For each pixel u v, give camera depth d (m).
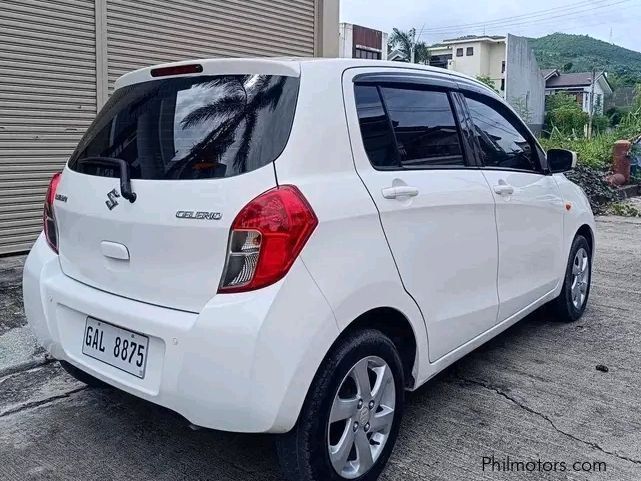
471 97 3.57
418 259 2.81
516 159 3.93
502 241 3.53
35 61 5.86
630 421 3.24
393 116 2.90
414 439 3.04
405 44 44.69
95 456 2.90
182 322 2.28
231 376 2.16
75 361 2.69
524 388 3.62
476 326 3.33
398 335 2.86
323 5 8.83
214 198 2.29
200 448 2.97
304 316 2.23
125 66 6.64
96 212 2.61
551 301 4.61
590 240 4.94
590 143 13.95
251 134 2.38
